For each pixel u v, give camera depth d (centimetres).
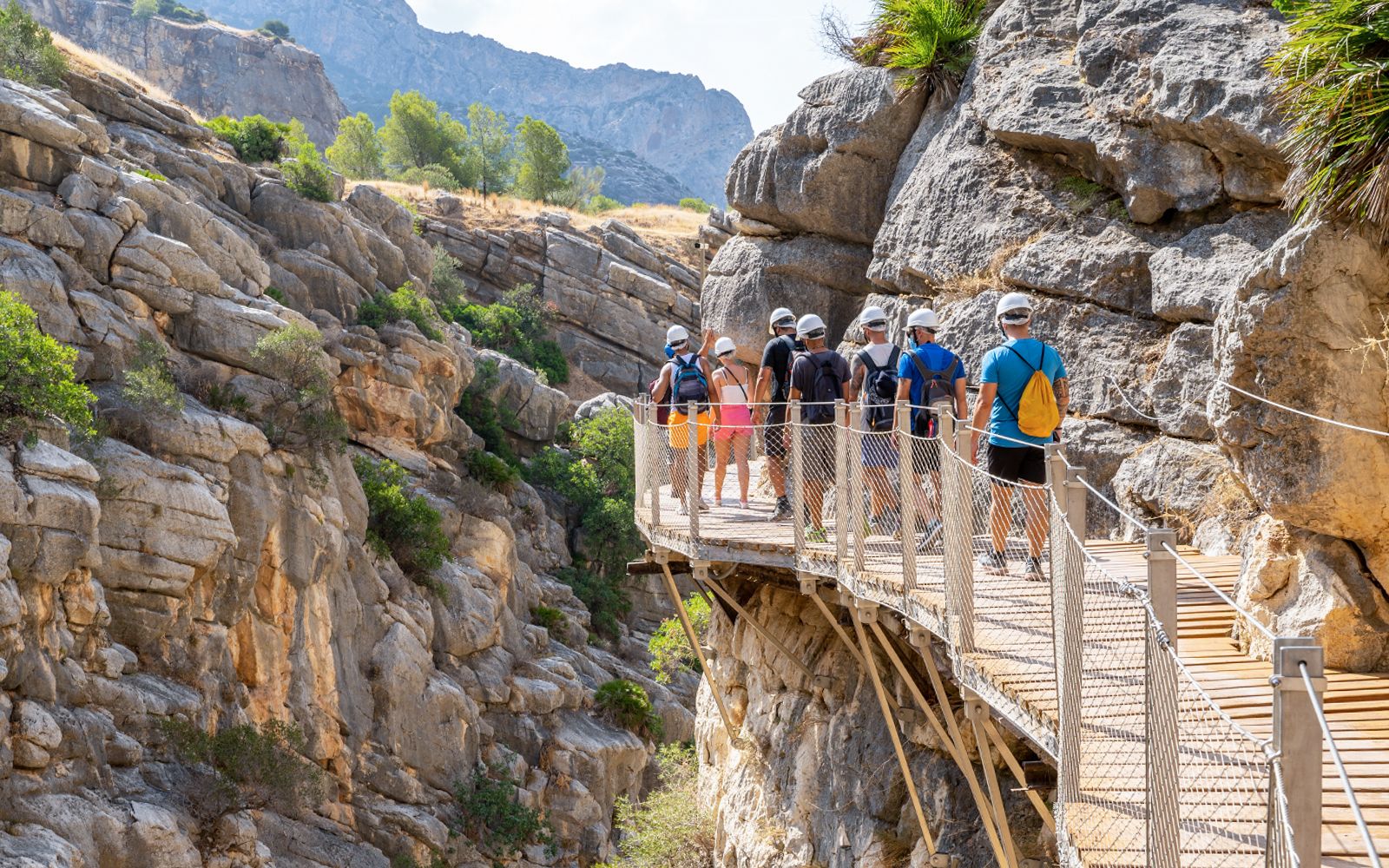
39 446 2317
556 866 3612
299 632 3083
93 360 2917
